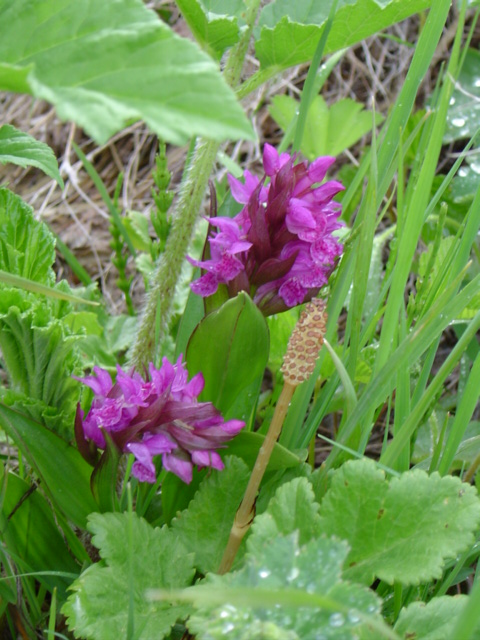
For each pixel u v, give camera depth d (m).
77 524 0.32
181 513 0.30
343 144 0.62
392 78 0.78
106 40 0.18
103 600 0.26
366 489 0.26
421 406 0.27
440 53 0.73
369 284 0.50
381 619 0.21
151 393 0.28
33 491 0.33
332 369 0.39
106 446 0.28
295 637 0.17
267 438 0.25
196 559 0.29
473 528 0.25
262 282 0.32
